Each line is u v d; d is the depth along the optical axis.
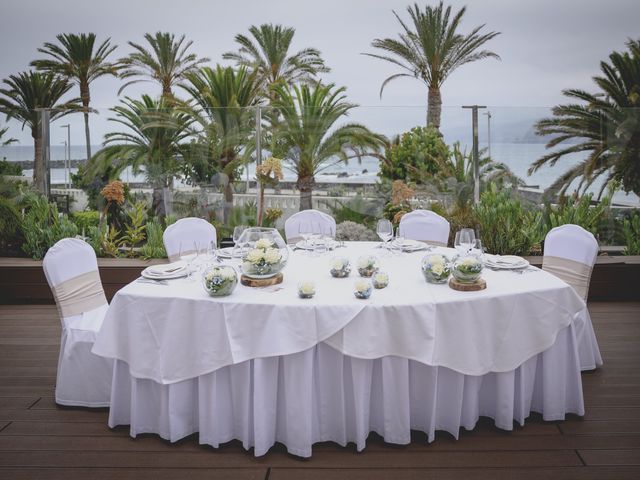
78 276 3.12
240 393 2.54
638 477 2.31
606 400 3.06
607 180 5.55
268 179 5.70
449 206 5.63
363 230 5.75
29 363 3.73
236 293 2.57
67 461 2.47
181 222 3.87
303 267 3.14
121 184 5.69
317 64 16.70
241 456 2.51
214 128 5.67
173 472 2.38
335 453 2.53
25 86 11.86
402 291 2.59
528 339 2.61
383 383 2.49
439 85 13.46
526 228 5.29
